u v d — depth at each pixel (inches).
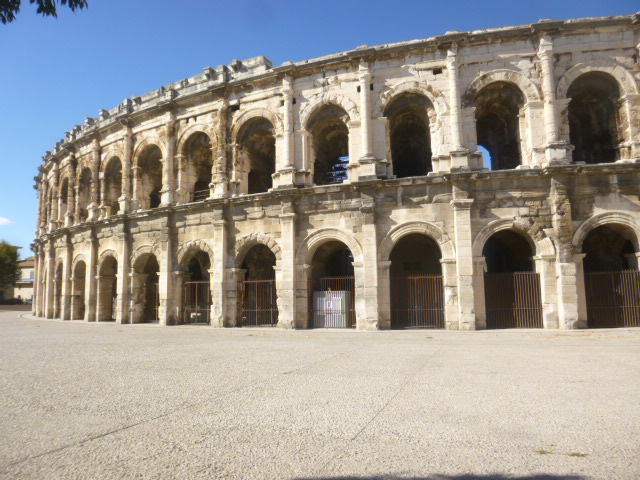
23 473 235.9
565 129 1102.4
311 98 1293.1
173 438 291.4
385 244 1156.5
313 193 1218.6
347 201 1194.0
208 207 1363.2
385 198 1167.6
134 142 1615.4
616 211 1047.0
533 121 1121.4
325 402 378.6
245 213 1310.3
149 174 1647.4
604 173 1053.8
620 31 1115.3
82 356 682.2
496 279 1128.2
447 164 1152.8
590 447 268.1
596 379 462.0
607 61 1114.1
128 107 1633.9
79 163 1895.9
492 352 679.1
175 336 1031.0
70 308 1825.8
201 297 1748.3
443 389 422.6
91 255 1680.6
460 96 1170.0
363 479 225.0
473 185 1112.2
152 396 406.3
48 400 394.9
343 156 1643.7
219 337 1000.9
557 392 406.3
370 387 434.9
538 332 987.3
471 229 1100.5
